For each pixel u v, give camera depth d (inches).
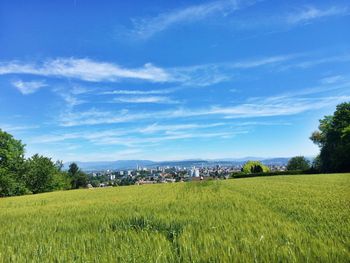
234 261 178.2
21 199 1106.1
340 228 262.4
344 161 3211.1
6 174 3262.8
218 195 690.8
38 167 3636.8
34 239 284.4
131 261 189.5
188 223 312.7
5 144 3331.7
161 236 258.2
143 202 606.5
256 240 222.5
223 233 258.7
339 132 3417.8
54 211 558.9
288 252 189.3
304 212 369.4
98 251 218.5
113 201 690.2
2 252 236.8
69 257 207.8
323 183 1059.3
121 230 299.1
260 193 700.7
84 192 1342.3
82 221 388.5
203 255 194.2
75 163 5797.2
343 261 172.6
